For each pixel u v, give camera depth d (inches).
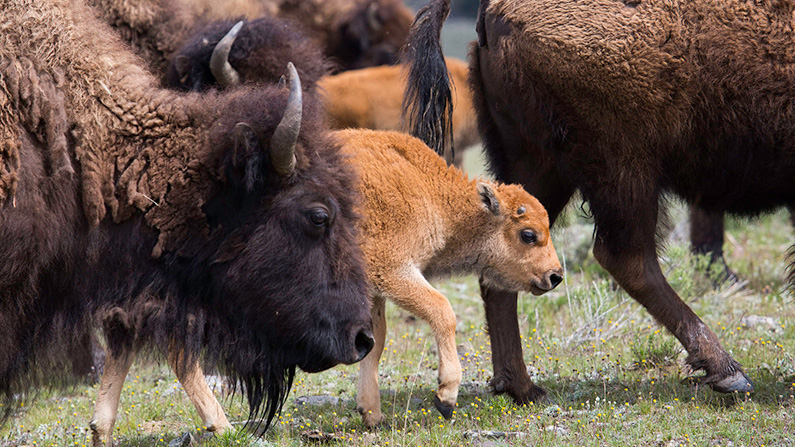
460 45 3110.2
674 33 665.6
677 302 713.6
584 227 1438.2
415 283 663.8
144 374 886.4
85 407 788.6
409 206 667.4
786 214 1489.9
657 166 702.5
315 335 551.2
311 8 1768.0
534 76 693.3
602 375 786.8
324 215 542.9
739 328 922.7
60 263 536.1
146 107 541.3
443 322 655.8
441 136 757.9
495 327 744.3
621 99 675.4
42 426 724.7
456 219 703.1
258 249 542.0
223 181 540.1
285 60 840.3
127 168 536.1
